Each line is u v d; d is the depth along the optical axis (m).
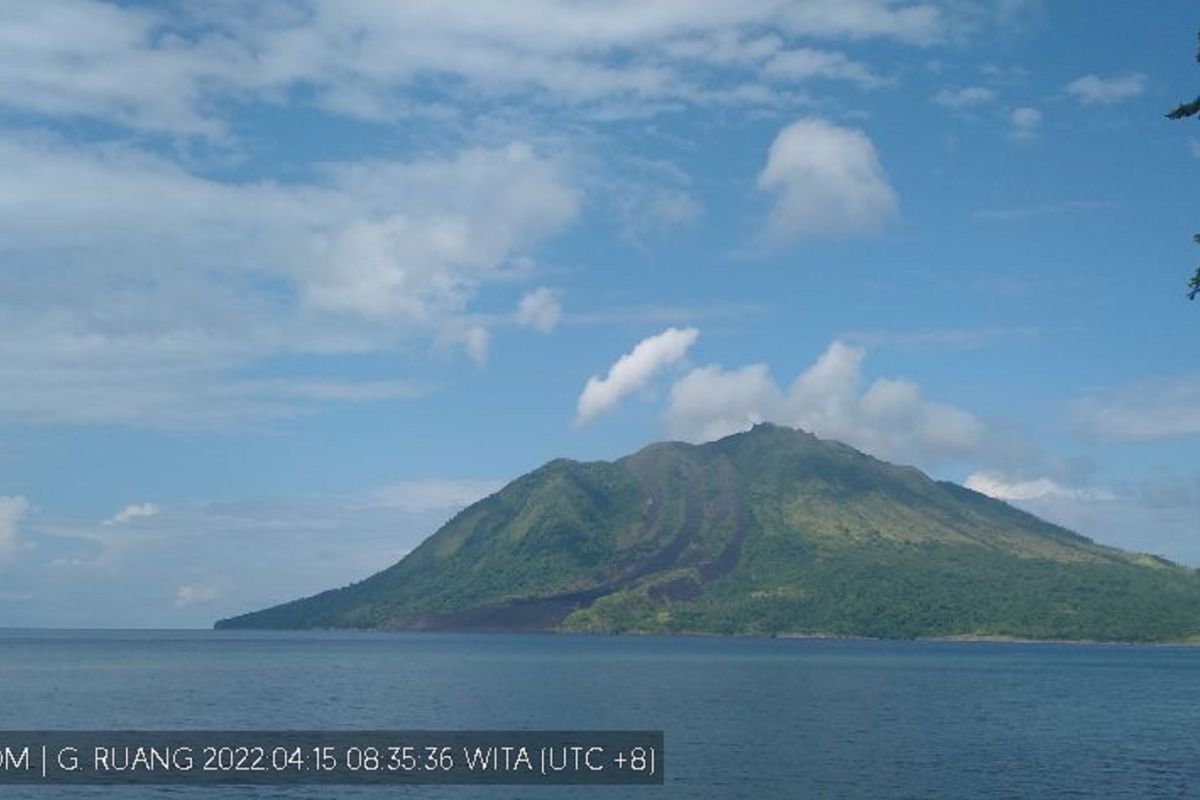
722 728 126.25
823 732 123.62
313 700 161.75
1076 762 103.81
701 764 98.88
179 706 151.00
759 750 107.62
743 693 179.75
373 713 142.25
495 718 136.25
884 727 130.75
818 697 174.00
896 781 91.62
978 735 124.81
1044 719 146.00
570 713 142.88
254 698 164.88
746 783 90.19
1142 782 92.94
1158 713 157.62
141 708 147.75
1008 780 93.00
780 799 84.12
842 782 90.88
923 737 121.19
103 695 169.62
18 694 170.62
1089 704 172.25
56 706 150.25
